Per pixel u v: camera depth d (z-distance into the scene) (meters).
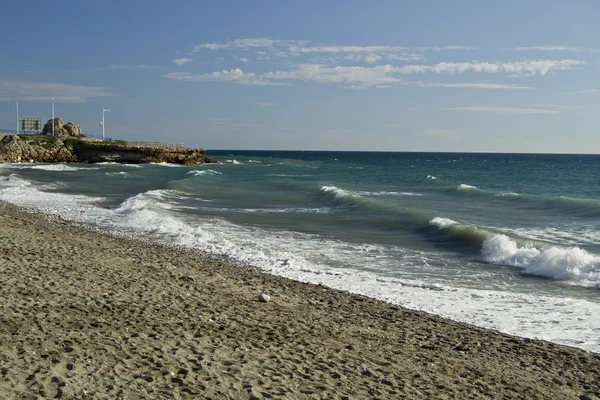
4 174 53.16
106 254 14.87
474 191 39.09
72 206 28.00
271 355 7.93
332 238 20.22
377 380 7.40
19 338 7.43
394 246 18.81
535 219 26.08
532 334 10.20
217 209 28.23
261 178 57.12
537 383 7.88
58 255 13.73
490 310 11.65
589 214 27.72
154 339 8.05
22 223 19.55
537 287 13.70
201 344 8.06
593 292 13.26
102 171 62.94
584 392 7.66
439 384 7.51
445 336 9.87
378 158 174.25
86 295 10.18
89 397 5.85
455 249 18.33
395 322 10.59
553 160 157.62
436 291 13.16
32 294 9.80
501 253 16.94
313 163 112.00
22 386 5.91
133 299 10.29
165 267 13.95
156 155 86.69
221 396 6.31
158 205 28.28
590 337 10.05
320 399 6.55
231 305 10.73
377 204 28.34
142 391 6.16
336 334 9.45
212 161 97.62
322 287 13.22
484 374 8.09
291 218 25.22
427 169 88.06
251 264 15.70
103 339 7.79
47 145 84.25
